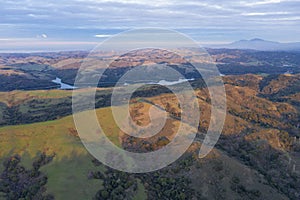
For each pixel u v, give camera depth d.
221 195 47.94
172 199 44.81
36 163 52.16
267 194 51.19
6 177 50.84
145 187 45.78
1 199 46.50
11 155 55.59
